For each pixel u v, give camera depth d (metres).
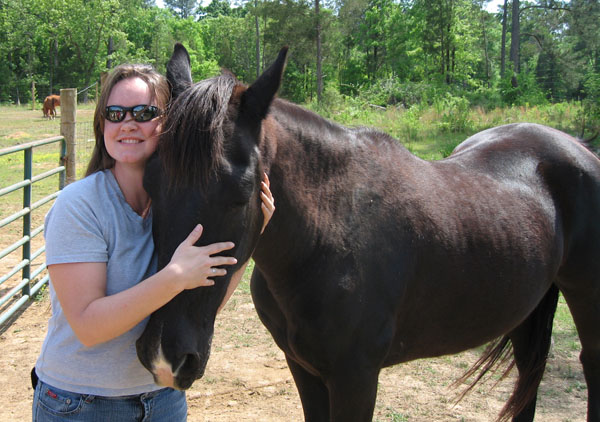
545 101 30.62
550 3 49.78
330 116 23.73
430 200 2.36
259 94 1.73
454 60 47.69
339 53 47.19
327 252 2.05
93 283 1.56
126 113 1.61
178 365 1.48
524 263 2.58
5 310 4.90
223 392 3.50
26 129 19.73
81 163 9.13
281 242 2.02
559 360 3.88
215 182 1.50
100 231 1.62
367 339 2.12
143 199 1.75
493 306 2.53
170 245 1.50
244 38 53.81
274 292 2.16
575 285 2.92
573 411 3.27
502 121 18.83
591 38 47.62
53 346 1.69
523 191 2.72
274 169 1.94
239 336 4.32
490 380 3.68
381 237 2.16
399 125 18.02
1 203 8.69
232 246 1.53
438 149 13.77
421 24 47.69
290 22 32.88
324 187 2.08
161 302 1.45
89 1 45.62
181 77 1.79
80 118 17.12
